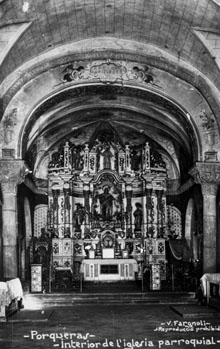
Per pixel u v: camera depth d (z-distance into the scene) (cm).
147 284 2916
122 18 2112
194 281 2731
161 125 3053
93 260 3181
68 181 3341
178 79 2416
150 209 3366
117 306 2311
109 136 3456
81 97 2662
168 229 3438
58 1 1912
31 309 2214
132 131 3425
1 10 1836
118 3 1989
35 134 2814
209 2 1847
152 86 2472
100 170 3447
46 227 3388
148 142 3425
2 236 2434
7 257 2403
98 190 3481
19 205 2969
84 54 2309
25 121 2433
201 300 2308
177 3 1920
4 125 2423
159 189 3397
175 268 3130
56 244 3256
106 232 3378
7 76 2239
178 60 2323
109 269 3180
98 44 2308
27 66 2278
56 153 3406
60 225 3316
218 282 2153
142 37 2256
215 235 2516
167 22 2077
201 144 2527
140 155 3481
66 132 3344
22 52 2155
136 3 1984
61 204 3338
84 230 3384
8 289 1936
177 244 3334
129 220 3416
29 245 3238
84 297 2473
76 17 2070
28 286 2753
